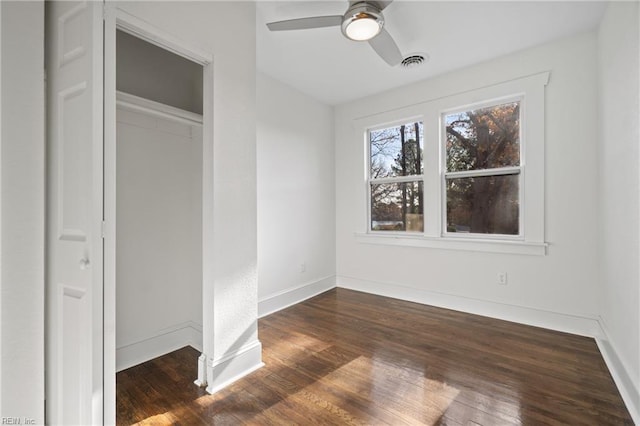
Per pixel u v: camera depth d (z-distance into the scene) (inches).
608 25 80.7
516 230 112.4
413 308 125.6
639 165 59.6
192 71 97.3
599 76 90.6
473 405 64.0
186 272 95.2
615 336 76.8
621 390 67.1
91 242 41.3
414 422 59.0
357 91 139.6
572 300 99.6
